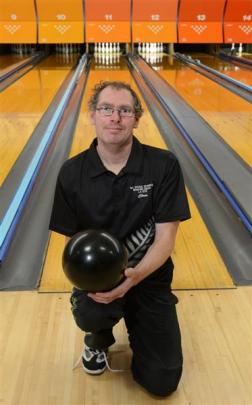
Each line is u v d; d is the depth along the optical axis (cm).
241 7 772
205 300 196
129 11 770
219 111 470
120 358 169
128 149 147
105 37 779
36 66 732
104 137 141
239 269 219
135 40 784
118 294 140
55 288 204
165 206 150
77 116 449
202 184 309
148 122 432
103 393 153
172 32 784
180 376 151
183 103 501
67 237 168
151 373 149
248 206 273
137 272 141
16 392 153
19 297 198
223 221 261
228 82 608
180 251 233
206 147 368
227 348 170
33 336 176
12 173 316
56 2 751
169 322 158
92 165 149
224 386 155
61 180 152
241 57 795
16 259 226
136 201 149
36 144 369
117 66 754
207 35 786
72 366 163
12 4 750
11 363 164
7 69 670
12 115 445
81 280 132
